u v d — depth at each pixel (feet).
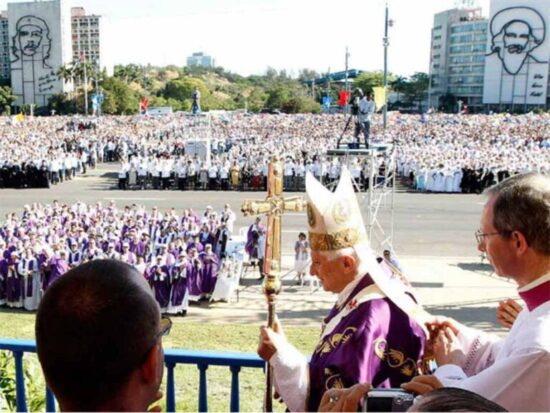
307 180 10.84
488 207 8.81
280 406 27.17
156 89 521.65
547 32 419.13
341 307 10.32
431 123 259.60
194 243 60.95
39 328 6.02
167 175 122.62
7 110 434.30
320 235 10.30
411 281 60.59
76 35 496.64
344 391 7.85
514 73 429.79
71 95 417.90
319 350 9.99
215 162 125.29
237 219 93.71
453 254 71.51
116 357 5.87
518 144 178.70
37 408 16.93
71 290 6.03
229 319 51.49
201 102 468.75
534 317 8.30
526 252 8.35
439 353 9.82
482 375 8.05
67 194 116.37
